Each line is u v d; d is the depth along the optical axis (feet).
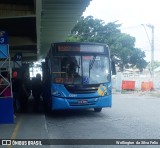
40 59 151.84
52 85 46.21
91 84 46.75
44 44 89.66
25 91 54.95
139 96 96.27
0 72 41.83
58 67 46.57
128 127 38.34
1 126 37.91
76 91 46.14
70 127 38.99
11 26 57.93
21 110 54.75
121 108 60.90
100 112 54.29
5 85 41.24
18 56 74.38
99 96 47.11
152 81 123.65
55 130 37.01
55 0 41.91
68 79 46.32
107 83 47.75
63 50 47.01
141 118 46.42
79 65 46.91
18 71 55.88
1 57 41.14
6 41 41.06
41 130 34.86
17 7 43.88
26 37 71.92
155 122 42.32
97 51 47.91
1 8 43.68
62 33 70.23
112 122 42.65
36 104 61.57
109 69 48.24
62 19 54.60
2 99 40.32
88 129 37.35
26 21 52.13
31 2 43.19
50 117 48.26
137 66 169.37
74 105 46.26
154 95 98.48
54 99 46.03
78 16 52.44
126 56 162.09
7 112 40.29
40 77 61.77
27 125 38.52
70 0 42.16
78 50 47.24
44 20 54.75
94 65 47.47
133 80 131.75
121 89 120.98
